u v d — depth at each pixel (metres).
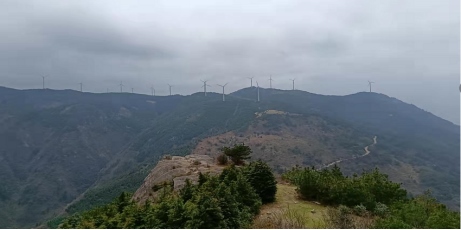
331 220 11.17
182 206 10.34
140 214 10.58
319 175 16.23
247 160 21.75
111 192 49.97
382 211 13.59
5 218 94.06
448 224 10.27
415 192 64.25
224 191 11.61
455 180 72.19
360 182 15.81
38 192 113.38
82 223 10.95
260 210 13.41
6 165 134.12
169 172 17.84
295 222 10.98
